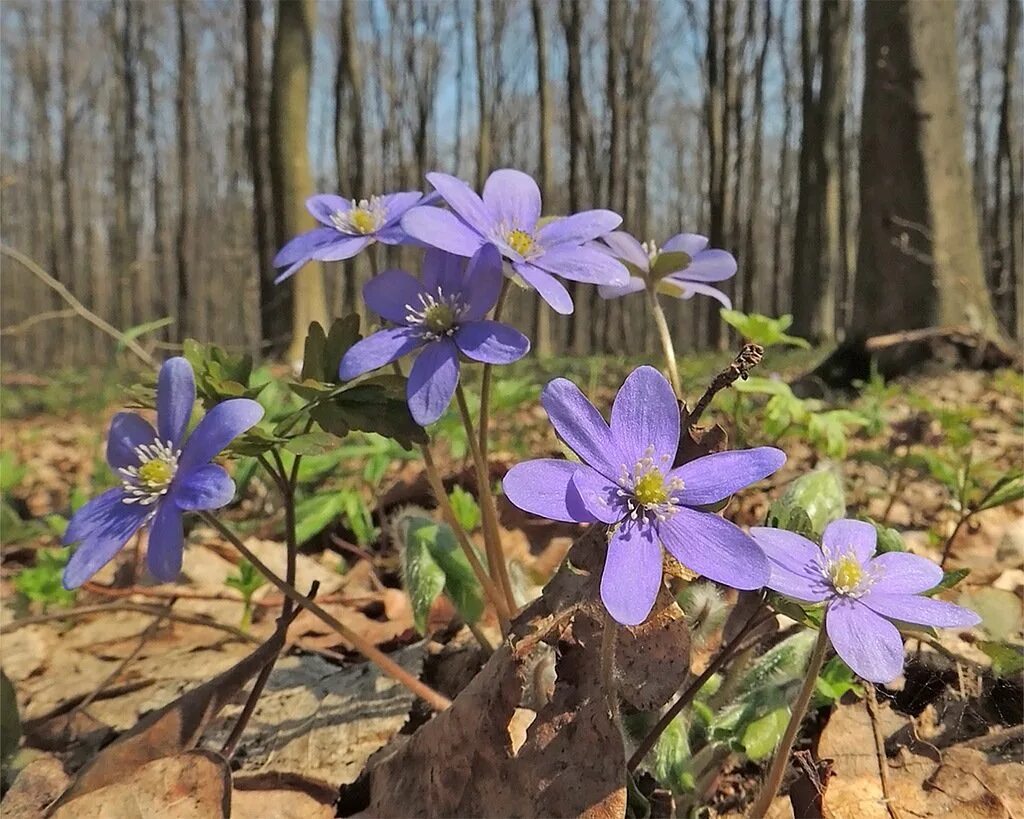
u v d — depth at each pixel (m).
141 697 0.16
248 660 0.11
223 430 0.10
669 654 0.09
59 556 0.22
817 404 0.25
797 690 0.12
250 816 0.11
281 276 0.12
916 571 0.10
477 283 0.11
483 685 0.10
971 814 0.11
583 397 0.09
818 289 1.55
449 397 0.10
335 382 0.11
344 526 0.27
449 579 0.14
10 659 0.18
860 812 0.11
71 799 0.10
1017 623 0.15
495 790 0.10
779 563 0.09
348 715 0.14
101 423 0.49
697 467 0.09
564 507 0.08
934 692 0.13
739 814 0.12
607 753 0.09
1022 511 0.27
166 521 0.09
